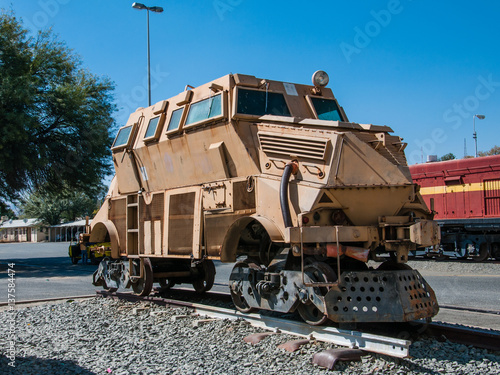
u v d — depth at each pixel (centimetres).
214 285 1376
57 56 2642
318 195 675
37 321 889
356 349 596
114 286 1166
